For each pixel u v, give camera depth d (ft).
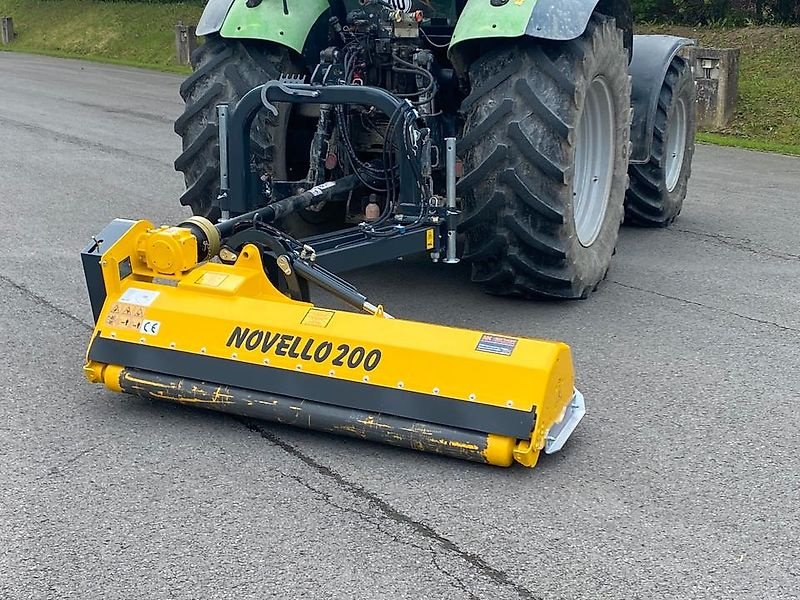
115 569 9.15
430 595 8.80
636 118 20.84
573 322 16.06
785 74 44.16
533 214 15.38
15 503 10.27
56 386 13.23
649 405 12.83
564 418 11.37
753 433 12.06
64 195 25.81
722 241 22.11
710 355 14.69
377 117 16.16
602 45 15.83
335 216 17.84
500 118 14.89
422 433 10.91
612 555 9.43
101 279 12.48
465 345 11.00
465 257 16.01
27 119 41.04
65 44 86.22
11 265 19.02
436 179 16.40
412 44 16.16
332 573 9.11
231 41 16.57
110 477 10.81
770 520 10.07
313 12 16.66
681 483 10.79
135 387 12.06
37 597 8.75
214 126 16.47
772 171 31.91
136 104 47.55
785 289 18.21
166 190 26.68
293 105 16.66
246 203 14.61
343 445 11.59
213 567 9.19
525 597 8.79
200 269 12.38
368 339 11.31
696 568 9.24
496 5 14.78
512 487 10.66
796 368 14.23
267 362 11.58
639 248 21.35
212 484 10.69
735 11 52.75
